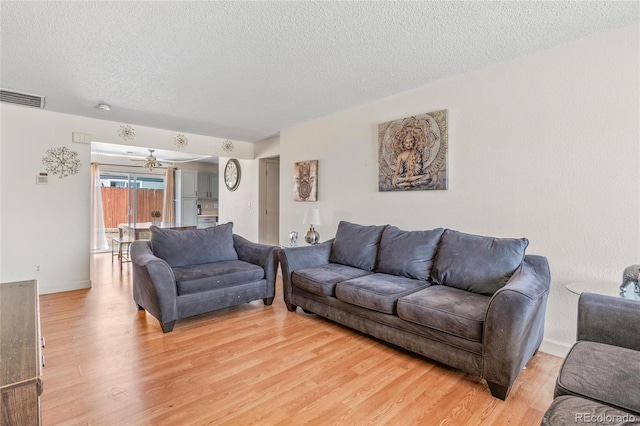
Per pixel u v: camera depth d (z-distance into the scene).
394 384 1.99
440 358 2.12
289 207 4.86
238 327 2.89
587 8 1.90
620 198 2.16
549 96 2.43
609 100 2.18
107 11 1.90
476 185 2.84
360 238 3.37
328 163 4.21
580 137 2.30
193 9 1.88
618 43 2.14
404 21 2.03
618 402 1.11
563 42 2.32
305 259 3.38
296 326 2.93
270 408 1.74
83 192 4.15
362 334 2.75
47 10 1.88
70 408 1.71
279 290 4.22
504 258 2.36
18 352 1.09
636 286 1.82
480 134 2.80
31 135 3.80
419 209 3.26
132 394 1.85
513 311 1.78
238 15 1.95
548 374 2.12
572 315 2.36
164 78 2.92
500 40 2.28
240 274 3.26
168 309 2.74
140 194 8.32
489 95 2.74
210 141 5.53
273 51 2.42
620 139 2.15
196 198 8.95
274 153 5.61
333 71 2.79
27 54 2.45
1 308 1.51
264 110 3.94
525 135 2.55
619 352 1.40
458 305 2.11
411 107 3.30
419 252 2.85
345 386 1.96
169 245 3.30
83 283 4.14
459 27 2.10
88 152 4.20
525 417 1.68
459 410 1.74
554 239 2.43
